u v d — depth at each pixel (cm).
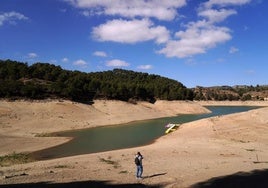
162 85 17012
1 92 9856
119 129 8594
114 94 13062
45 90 11181
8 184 2489
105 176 2847
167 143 5628
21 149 5400
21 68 12900
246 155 4175
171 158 3916
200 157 3994
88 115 10412
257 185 2244
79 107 10800
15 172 3123
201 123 7625
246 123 6969
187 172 2945
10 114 8862
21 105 9662
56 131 8050
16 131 7512
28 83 11312
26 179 2706
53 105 10194
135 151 4572
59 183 2530
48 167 3403
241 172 2788
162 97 15812
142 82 19012
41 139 6475
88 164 3584
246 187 2195
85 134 7575
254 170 2892
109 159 3928
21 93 10238
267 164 3366
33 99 10331
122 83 15038
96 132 7962
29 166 3522
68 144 6109
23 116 8975
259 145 5062
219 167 3181
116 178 2752
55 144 6056
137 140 6581
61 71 13788
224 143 5278
